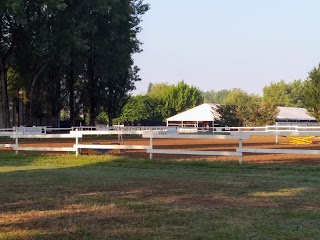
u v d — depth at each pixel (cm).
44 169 1628
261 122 5912
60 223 771
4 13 4244
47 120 6331
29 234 700
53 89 5619
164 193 1075
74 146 2073
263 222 777
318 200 981
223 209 885
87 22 4462
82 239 673
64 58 4306
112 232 710
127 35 5241
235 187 1167
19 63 4862
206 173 1483
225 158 1944
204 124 8519
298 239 671
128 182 1262
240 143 1703
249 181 1280
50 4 4081
